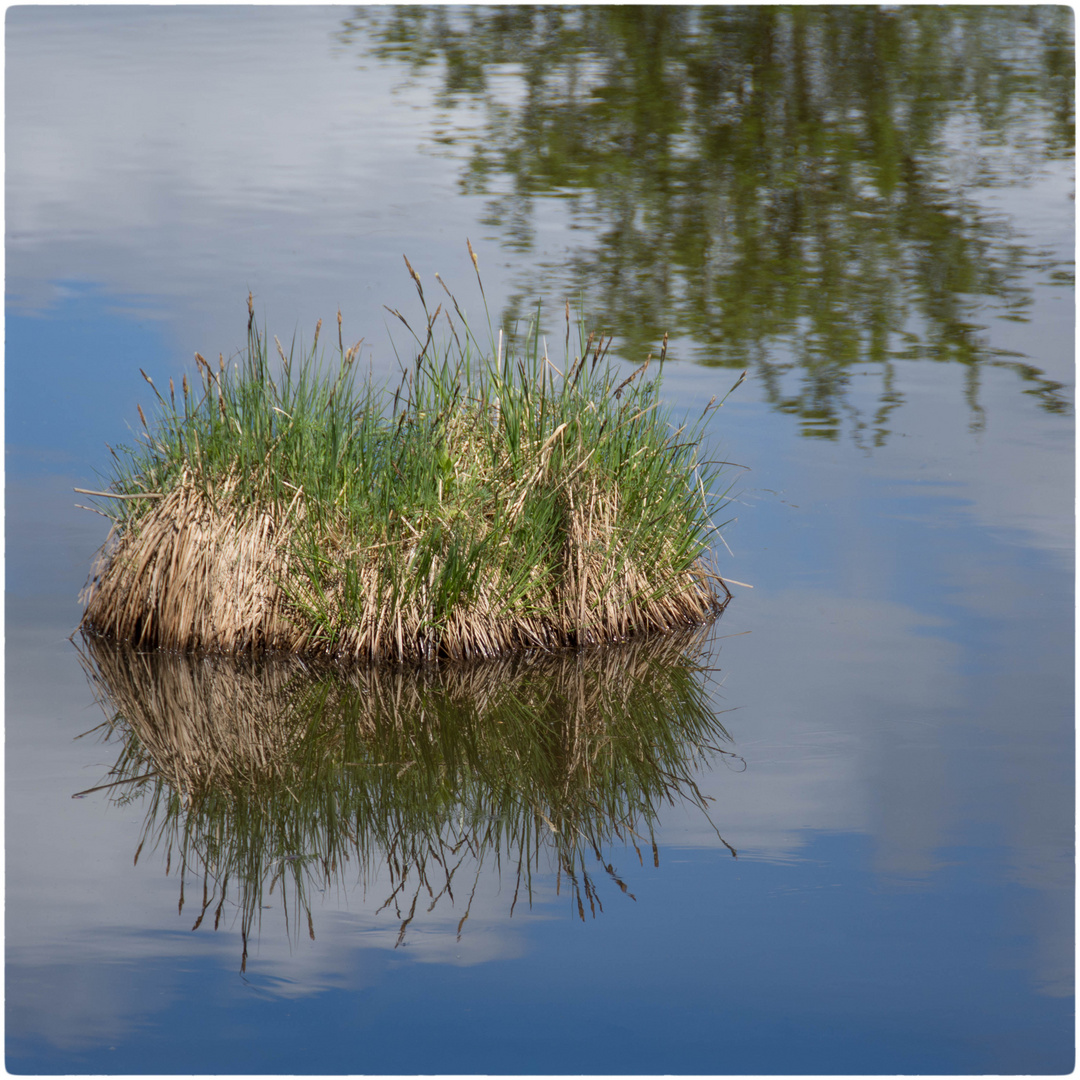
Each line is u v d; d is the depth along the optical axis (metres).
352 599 21.12
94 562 23.34
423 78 62.75
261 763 18.23
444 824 16.78
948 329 34.31
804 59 65.06
